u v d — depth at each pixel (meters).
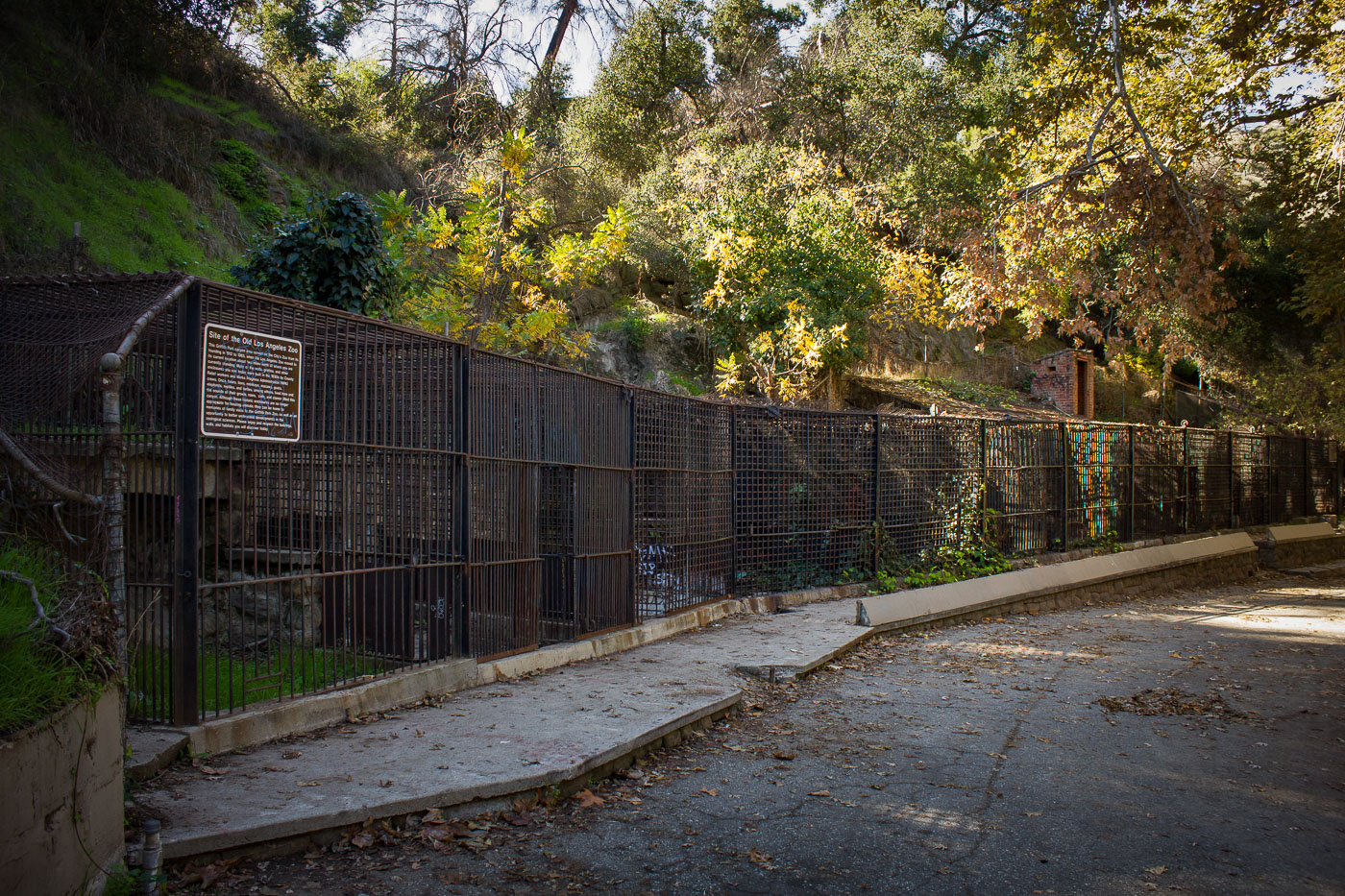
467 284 11.73
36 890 2.59
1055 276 12.41
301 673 5.10
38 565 3.43
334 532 5.20
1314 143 16.55
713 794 4.60
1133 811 4.59
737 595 10.02
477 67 24.98
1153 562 14.73
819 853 3.91
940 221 26.36
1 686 2.61
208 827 3.43
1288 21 13.96
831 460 11.18
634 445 8.33
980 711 6.57
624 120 27.72
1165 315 12.77
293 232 8.94
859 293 21.47
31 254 10.39
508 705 5.62
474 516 6.27
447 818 3.98
